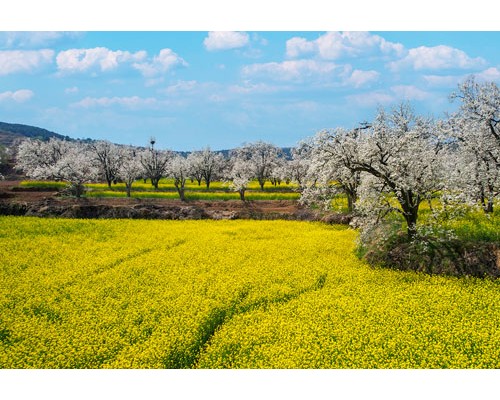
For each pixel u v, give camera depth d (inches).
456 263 936.3
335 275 978.7
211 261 1125.7
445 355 609.0
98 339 677.9
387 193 1088.8
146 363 607.5
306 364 587.8
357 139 1060.5
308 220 1790.1
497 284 862.5
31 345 665.6
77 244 1352.1
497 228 1056.2
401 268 997.2
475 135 1091.9
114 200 2268.7
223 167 3937.0
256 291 879.7
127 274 1017.5
